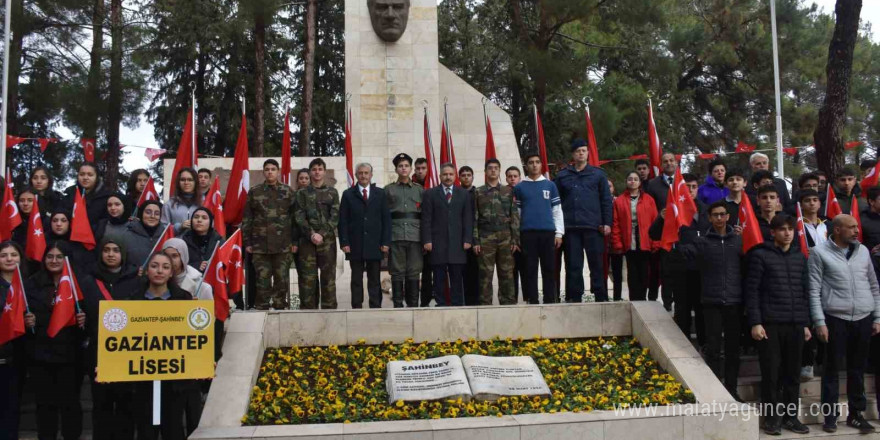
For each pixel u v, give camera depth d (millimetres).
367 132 13766
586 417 6340
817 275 7203
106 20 23656
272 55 27656
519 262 9523
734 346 7309
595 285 8898
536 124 11539
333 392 6824
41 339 6059
